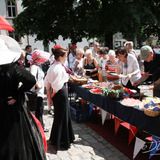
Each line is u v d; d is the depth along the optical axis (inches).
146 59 111.8
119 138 128.1
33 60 113.4
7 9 685.3
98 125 151.6
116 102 109.5
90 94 139.9
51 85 107.3
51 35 412.8
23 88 66.4
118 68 157.1
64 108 111.0
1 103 66.0
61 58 106.5
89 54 194.1
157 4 390.6
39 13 368.8
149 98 101.9
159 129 80.1
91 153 111.3
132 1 343.9
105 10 341.1
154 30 449.7
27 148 68.9
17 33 420.8
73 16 393.7
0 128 65.4
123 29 333.7
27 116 72.2
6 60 62.4
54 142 116.8
